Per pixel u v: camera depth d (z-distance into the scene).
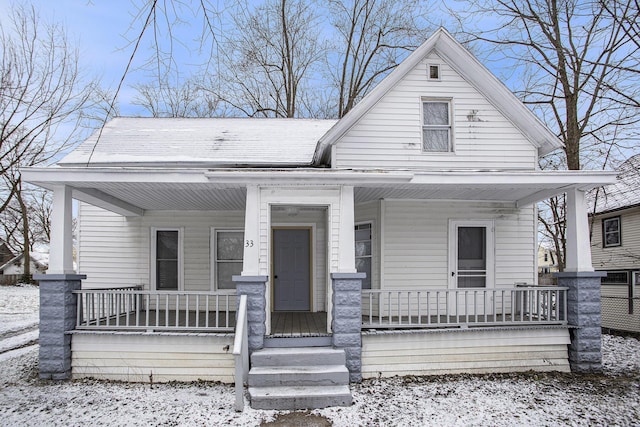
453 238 9.14
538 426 5.30
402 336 7.21
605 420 5.47
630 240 14.04
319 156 8.71
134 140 10.21
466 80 8.58
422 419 5.48
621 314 13.30
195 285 10.37
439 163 8.37
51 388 6.60
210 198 8.71
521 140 8.58
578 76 13.37
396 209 9.05
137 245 10.38
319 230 10.16
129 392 6.45
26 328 13.49
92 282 10.32
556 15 13.16
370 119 8.31
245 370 6.45
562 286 7.84
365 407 5.85
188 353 6.99
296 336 6.90
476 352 7.38
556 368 7.54
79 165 8.73
